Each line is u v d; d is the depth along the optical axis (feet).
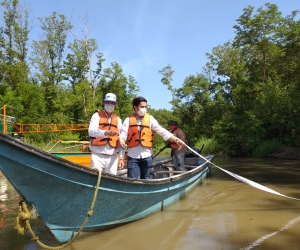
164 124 130.11
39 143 66.64
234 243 12.00
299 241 12.21
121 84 99.04
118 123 14.05
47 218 10.97
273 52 76.64
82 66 97.81
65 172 10.50
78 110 90.89
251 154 69.26
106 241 12.16
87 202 11.64
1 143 9.13
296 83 65.00
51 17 100.53
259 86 80.07
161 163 25.59
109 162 13.16
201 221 15.07
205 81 115.24
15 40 93.25
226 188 24.59
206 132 103.40
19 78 84.33
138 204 14.40
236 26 86.53
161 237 12.66
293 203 18.99
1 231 13.38
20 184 9.98
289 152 57.77
